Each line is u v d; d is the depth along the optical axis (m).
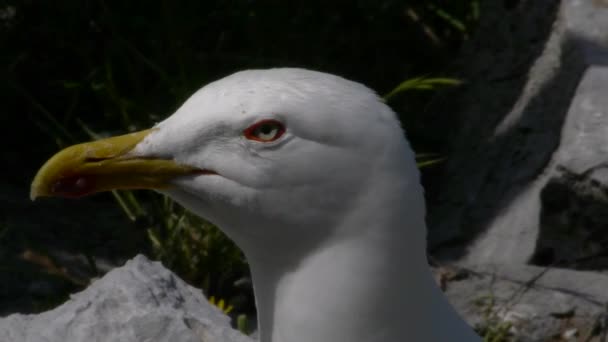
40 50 12.23
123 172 5.68
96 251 10.12
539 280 9.67
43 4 12.23
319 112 5.34
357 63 13.78
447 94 13.35
